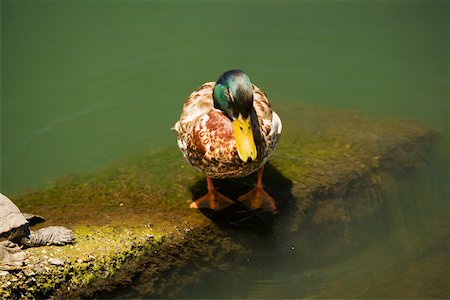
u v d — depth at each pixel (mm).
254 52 12562
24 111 11328
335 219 8797
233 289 8312
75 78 12023
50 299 7297
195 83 11969
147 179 9102
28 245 7340
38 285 7180
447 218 9234
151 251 7727
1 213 7203
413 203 9414
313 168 9141
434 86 11703
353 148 9703
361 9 13461
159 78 12078
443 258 8570
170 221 8008
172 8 13625
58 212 8320
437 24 12992
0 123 11062
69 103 11516
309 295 8109
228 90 7488
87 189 8969
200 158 7797
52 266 7250
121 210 8305
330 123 10492
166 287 8000
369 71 12078
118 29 13109
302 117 10719
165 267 7887
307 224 8594
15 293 7031
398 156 9695
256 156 7355
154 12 13562
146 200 8555
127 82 11977
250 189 8672
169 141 10570
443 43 12562
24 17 13375
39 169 9992
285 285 8289
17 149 10500
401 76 11945
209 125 7680
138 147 10445
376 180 9266
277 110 10992
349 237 8836
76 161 10156
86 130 10914
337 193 8898
